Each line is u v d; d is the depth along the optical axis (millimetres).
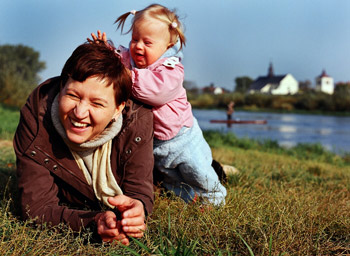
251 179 4777
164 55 3070
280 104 55438
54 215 2371
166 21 3035
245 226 2686
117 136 2521
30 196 2400
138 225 2229
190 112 3111
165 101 2789
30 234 2293
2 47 47562
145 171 2572
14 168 4328
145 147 2574
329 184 5207
